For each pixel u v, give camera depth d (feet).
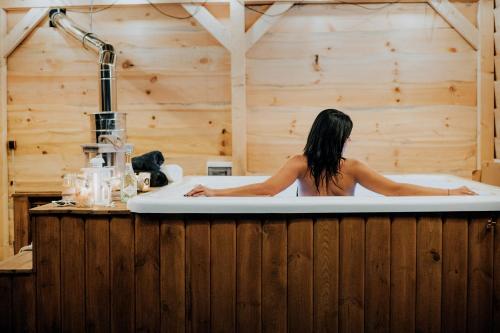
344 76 10.88
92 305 6.40
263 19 10.66
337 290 6.24
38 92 11.21
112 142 8.00
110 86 9.71
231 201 6.15
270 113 10.98
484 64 10.64
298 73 10.90
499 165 9.83
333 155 7.04
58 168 11.28
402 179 9.35
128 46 11.07
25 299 6.43
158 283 6.32
